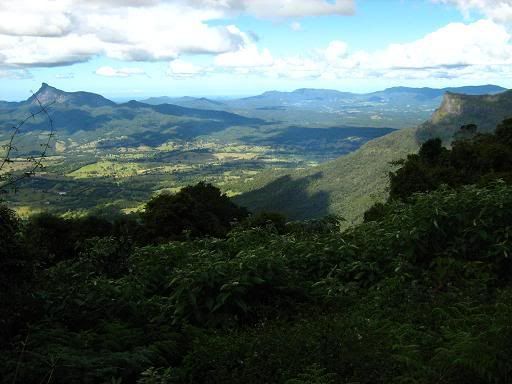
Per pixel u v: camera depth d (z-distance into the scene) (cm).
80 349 498
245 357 466
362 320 518
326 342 441
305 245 879
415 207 840
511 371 363
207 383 443
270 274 670
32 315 549
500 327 394
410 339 468
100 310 627
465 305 534
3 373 412
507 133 3378
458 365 382
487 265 660
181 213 3406
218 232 3488
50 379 403
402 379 377
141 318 622
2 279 516
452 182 2833
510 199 758
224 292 625
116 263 813
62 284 630
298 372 417
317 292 696
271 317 608
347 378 390
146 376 445
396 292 618
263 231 1062
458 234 750
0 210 517
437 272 667
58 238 3102
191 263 791
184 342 554
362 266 749
